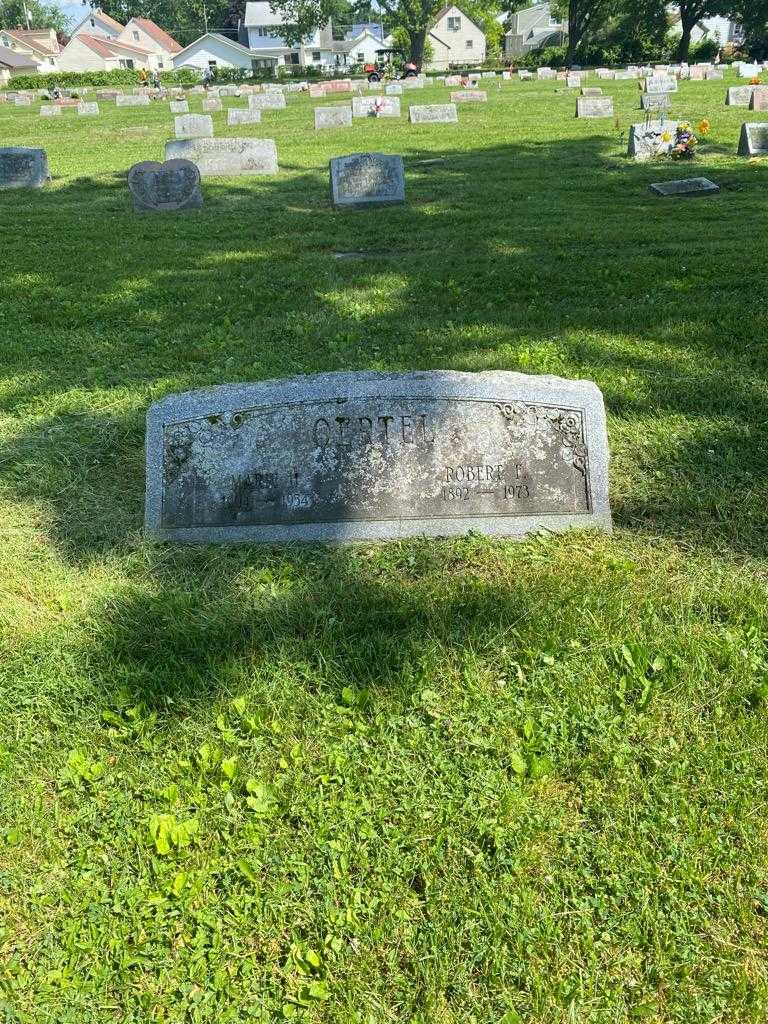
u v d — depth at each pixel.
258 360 6.77
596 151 20.48
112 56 93.88
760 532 4.42
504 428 4.36
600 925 2.53
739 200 13.98
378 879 2.66
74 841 2.83
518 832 2.78
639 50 67.06
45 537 4.49
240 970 2.44
